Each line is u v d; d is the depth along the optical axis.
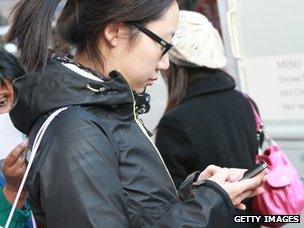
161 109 3.24
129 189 1.21
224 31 2.85
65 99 1.21
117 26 1.26
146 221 1.21
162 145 2.06
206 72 2.17
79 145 1.13
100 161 1.14
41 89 1.23
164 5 1.26
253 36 2.74
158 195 1.25
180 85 2.15
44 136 1.18
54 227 1.12
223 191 1.24
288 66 2.64
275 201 2.11
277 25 2.63
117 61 1.29
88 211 1.09
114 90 1.23
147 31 1.26
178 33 2.10
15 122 1.33
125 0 1.23
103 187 1.12
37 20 1.27
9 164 1.58
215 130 2.06
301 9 2.52
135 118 1.32
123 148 1.23
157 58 1.30
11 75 1.76
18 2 1.32
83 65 1.31
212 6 3.18
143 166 1.25
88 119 1.18
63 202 1.11
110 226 1.09
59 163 1.13
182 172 2.04
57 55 1.34
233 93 2.23
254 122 2.25
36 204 1.23
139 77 1.30
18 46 1.32
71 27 1.31
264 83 2.76
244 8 2.75
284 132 2.70
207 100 2.12
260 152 2.32
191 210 1.19
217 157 2.04
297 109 2.65
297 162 2.69
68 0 1.33
